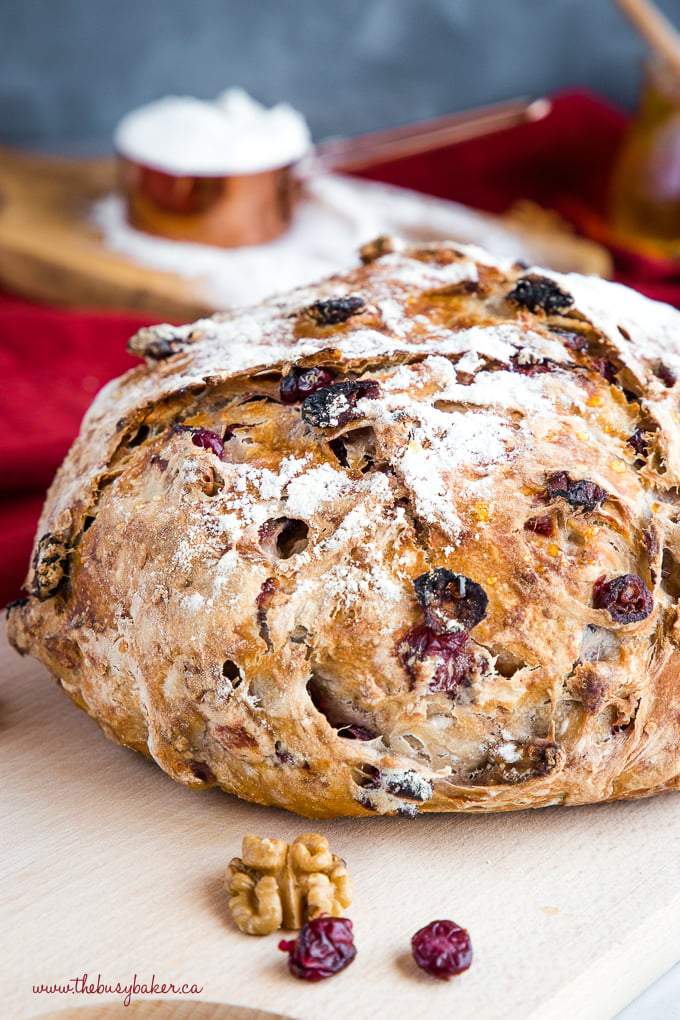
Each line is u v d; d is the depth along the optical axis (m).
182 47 1.08
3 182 0.91
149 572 0.49
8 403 0.69
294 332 0.53
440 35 1.11
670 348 0.53
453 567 0.48
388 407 0.49
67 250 0.81
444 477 0.48
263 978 0.46
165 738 0.49
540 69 1.14
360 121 1.14
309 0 1.08
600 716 0.48
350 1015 0.45
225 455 0.50
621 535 0.49
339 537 0.48
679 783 0.50
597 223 0.93
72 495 0.52
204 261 0.81
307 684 0.48
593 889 0.48
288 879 0.47
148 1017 0.46
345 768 0.48
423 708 0.47
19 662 0.57
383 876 0.48
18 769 0.52
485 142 1.03
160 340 0.55
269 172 0.81
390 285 0.54
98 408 0.55
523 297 0.53
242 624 0.48
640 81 1.14
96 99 1.08
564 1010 0.45
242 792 0.49
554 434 0.49
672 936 0.48
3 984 0.45
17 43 1.04
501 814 0.50
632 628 0.48
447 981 0.45
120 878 0.48
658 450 0.50
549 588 0.47
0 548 0.63
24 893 0.48
